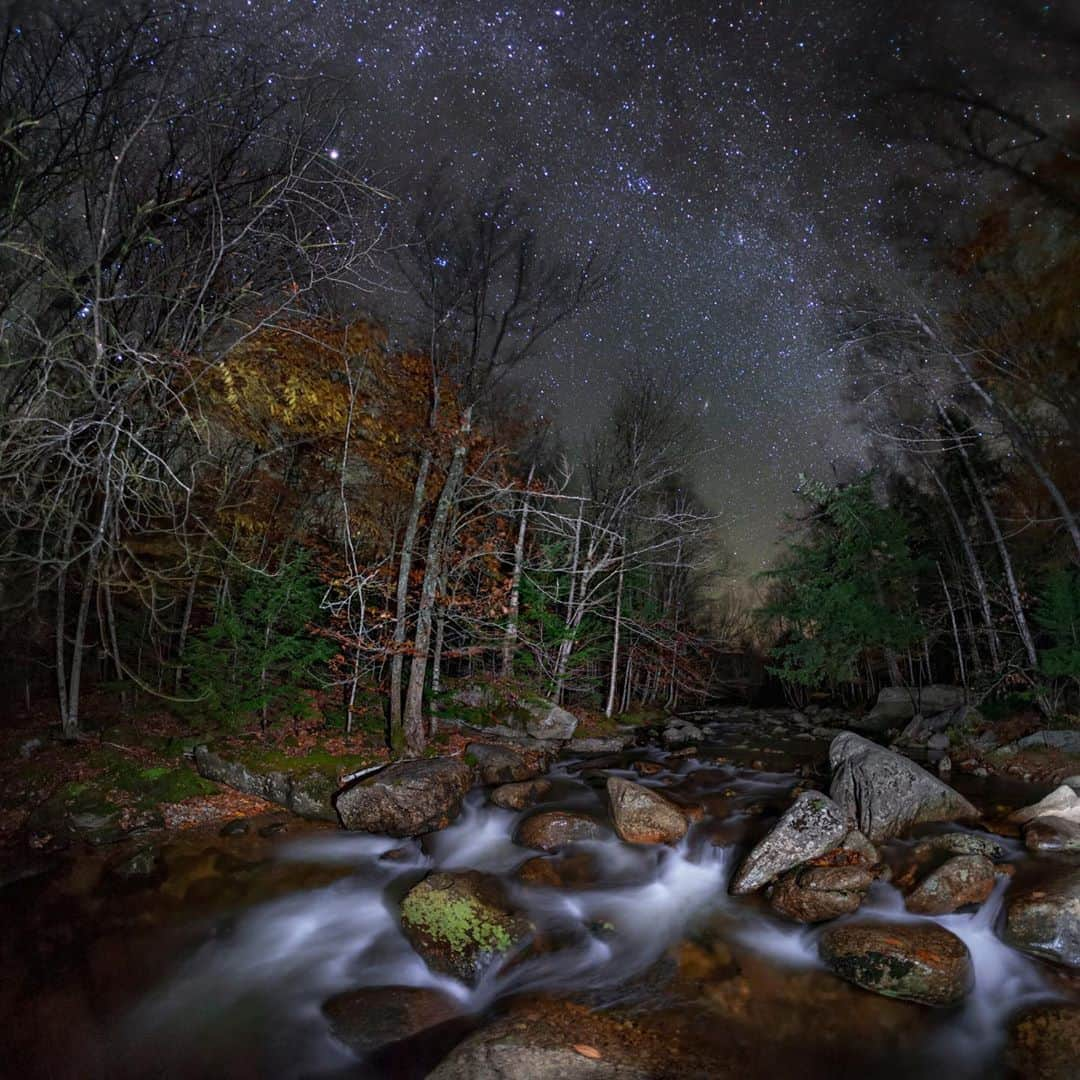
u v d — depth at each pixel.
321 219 12.13
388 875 9.37
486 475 16.45
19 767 11.23
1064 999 6.32
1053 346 7.58
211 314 11.95
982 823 10.19
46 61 9.86
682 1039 5.83
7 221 9.52
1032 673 17.27
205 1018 6.37
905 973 6.43
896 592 23.00
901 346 15.42
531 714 17.12
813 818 8.96
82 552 10.66
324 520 18.14
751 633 35.59
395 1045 5.91
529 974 7.00
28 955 7.27
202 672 13.39
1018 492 17.53
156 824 10.51
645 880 9.27
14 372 10.09
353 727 14.20
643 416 21.45
